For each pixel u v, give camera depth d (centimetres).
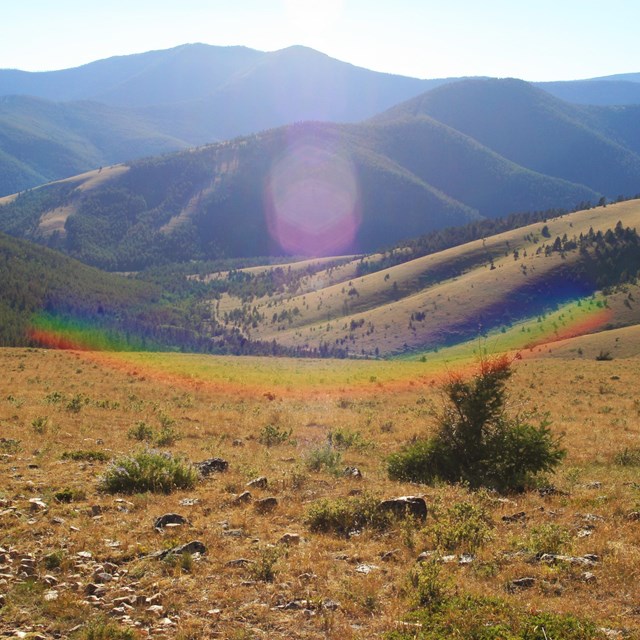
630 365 6638
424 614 693
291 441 2250
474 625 648
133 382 4559
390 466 1655
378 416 3080
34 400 2927
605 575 812
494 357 1686
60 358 6300
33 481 1302
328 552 949
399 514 1109
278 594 771
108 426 2308
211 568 850
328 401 3925
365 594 767
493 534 1012
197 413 2955
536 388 4616
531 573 828
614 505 1223
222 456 1834
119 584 786
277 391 4594
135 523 1052
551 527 991
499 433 1639
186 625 674
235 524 1073
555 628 633
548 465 1641
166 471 1372
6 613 682
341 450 2088
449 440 1653
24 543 909
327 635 664
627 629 646
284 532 1055
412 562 901
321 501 1159
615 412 3238
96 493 1252
